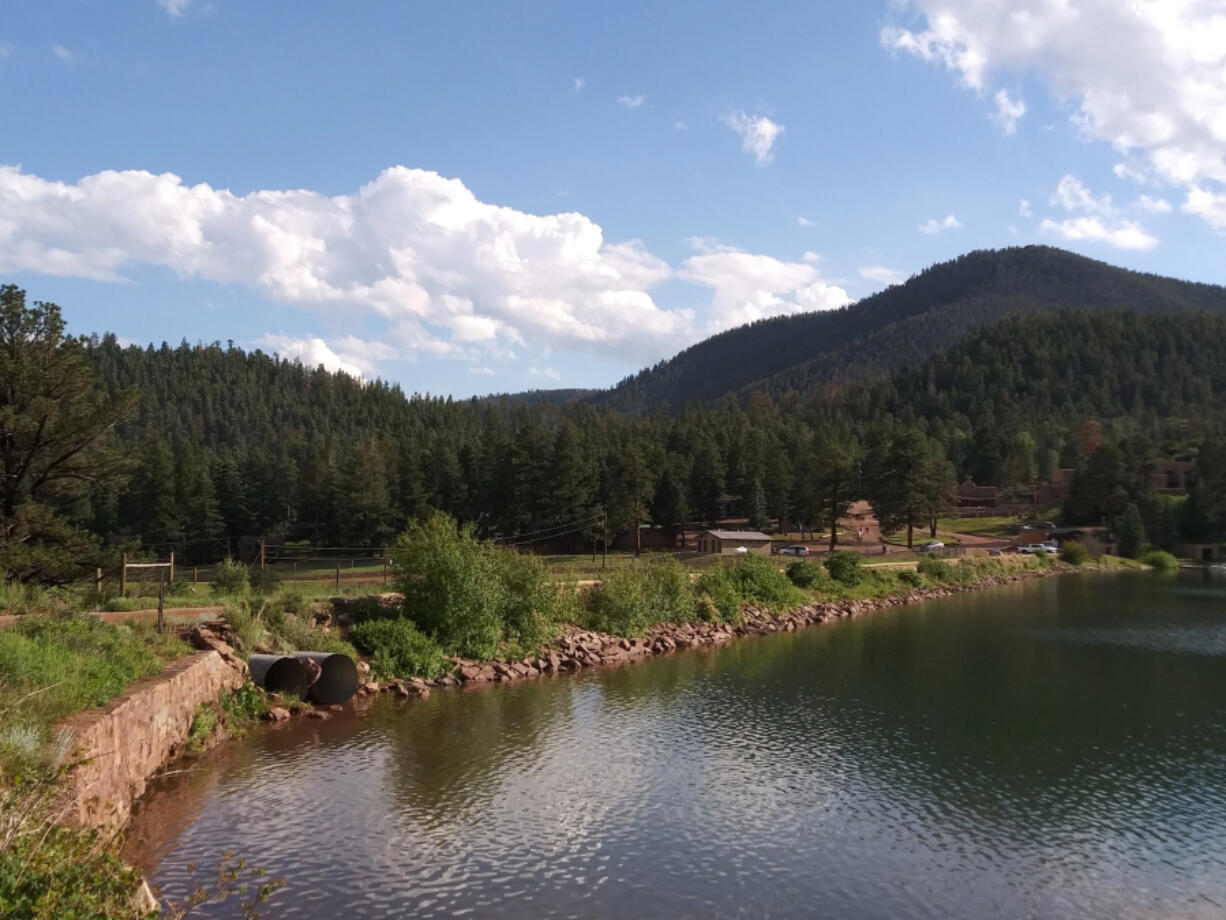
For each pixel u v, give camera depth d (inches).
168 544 4222.4
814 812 943.0
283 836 794.2
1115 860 837.8
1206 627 2470.5
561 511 4468.5
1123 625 2522.1
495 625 1688.0
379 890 706.2
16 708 600.1
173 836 778.2
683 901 721.0
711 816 916.6
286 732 1133.7
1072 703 1488.7
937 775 1083.3
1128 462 6146.7
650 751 1135.6
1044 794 1018.7
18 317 1387.8
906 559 4124.0
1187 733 1296.8
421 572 1631.4
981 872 805.2
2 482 1389.0
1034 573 4522.6
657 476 4835.1
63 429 1384.1
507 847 807.1
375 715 1251.2
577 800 941.8
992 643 2155.5
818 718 1352.1
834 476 4650.6
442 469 5017.2
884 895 751.1
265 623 1382.9
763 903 725.9
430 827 840.3
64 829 437.7
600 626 2010.3
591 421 7859.3
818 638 2240.4
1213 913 733.3
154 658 1003.9
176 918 501.7
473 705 1339.8
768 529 5364.2
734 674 1695.4
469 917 673.0
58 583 1403.8
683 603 2282.2
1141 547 5403.5
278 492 5413.4
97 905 393.7
